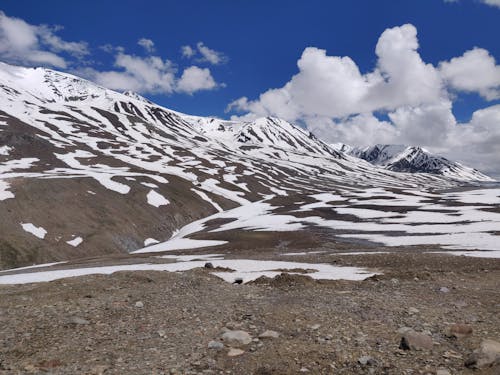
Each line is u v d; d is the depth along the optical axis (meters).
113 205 99.00
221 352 11.55
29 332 13.81
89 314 15.91
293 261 39.81
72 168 139.12
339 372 9.96
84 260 59.72
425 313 14.90
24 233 76.75
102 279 23.09
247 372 10.18
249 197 152.12
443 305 16.17
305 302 16.91
